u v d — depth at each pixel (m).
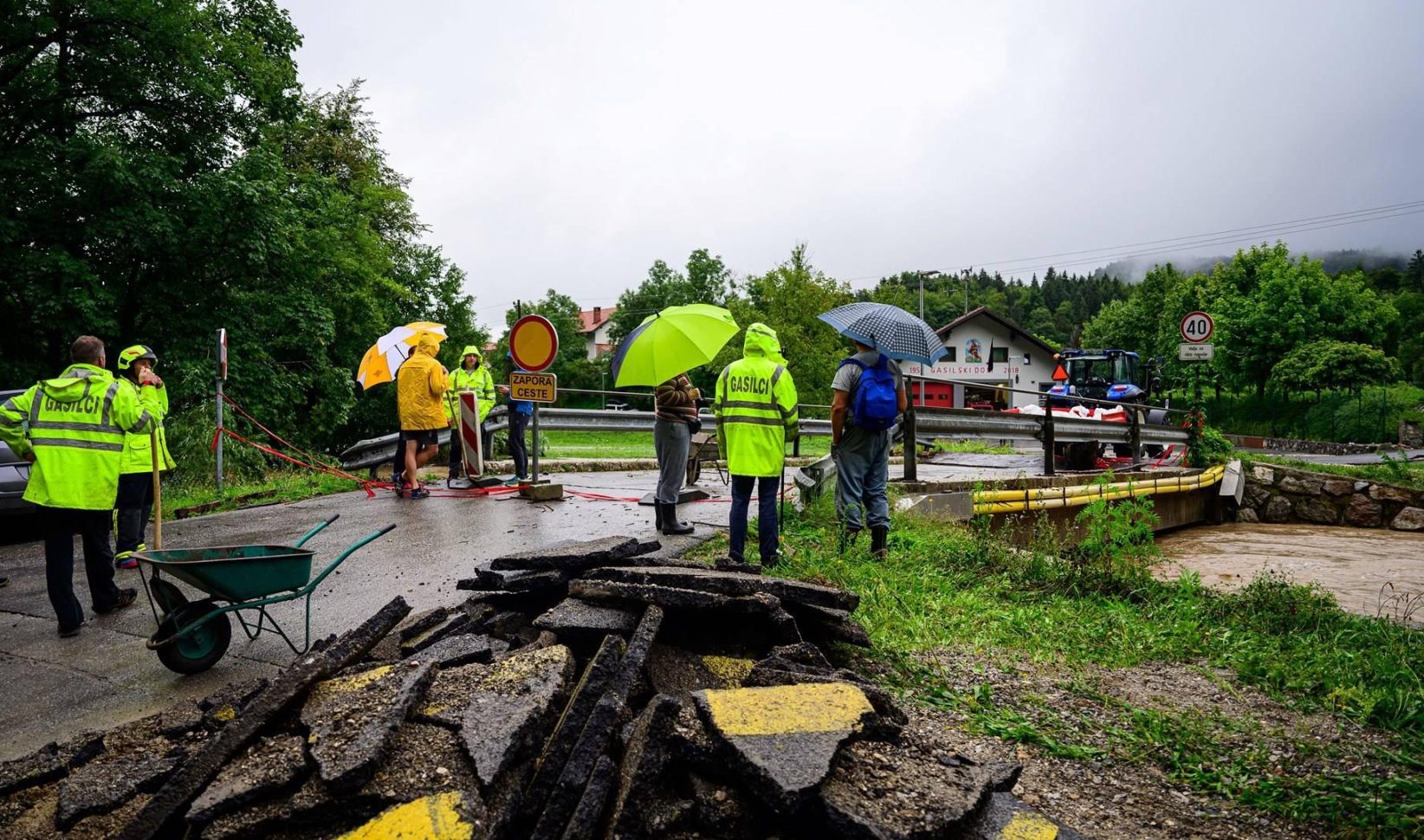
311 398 25.88
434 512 9.57
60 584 5.34
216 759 2.87
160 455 7.44
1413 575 11.19
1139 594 6.62
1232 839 3.08
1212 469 17.00
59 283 17.20
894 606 5.55
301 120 23.83
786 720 2.91
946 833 2.55
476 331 45.75
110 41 18.66
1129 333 68.06
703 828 2.64
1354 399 46.69
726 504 9.79
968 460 16.39
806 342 40.38
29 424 5.32
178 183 18.45
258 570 4.38
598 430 13.53
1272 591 6.66
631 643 3.53
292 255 21.42
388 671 3.32
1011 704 4.22
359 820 2.60
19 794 3.17
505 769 2.76
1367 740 3.97
